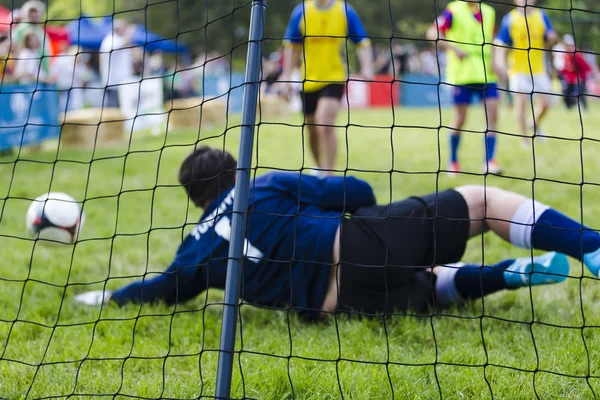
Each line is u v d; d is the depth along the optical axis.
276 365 4.57
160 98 23.92
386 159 14.43
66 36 25.88
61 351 5.05
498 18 27.27
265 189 5.62
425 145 16.84
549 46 14.86
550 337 5.05
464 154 15.05
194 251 5.76
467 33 12.34
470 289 5.56
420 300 5.52
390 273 5.21
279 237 5.46
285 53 11.12
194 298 6.35
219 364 3.76
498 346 4.93
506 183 11.03
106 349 5.01
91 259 7.68
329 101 10.75
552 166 12.78
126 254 7.86
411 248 5.21
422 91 36.72
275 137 19.05
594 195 9.91
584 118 22.59
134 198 11.15
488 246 7.66
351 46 40.81
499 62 12.51
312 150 11.37
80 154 17.17
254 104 3.94
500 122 22.03
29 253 7.89
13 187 12.23
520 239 5.27
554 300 5.85
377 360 4.70
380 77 36.34
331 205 5.54
